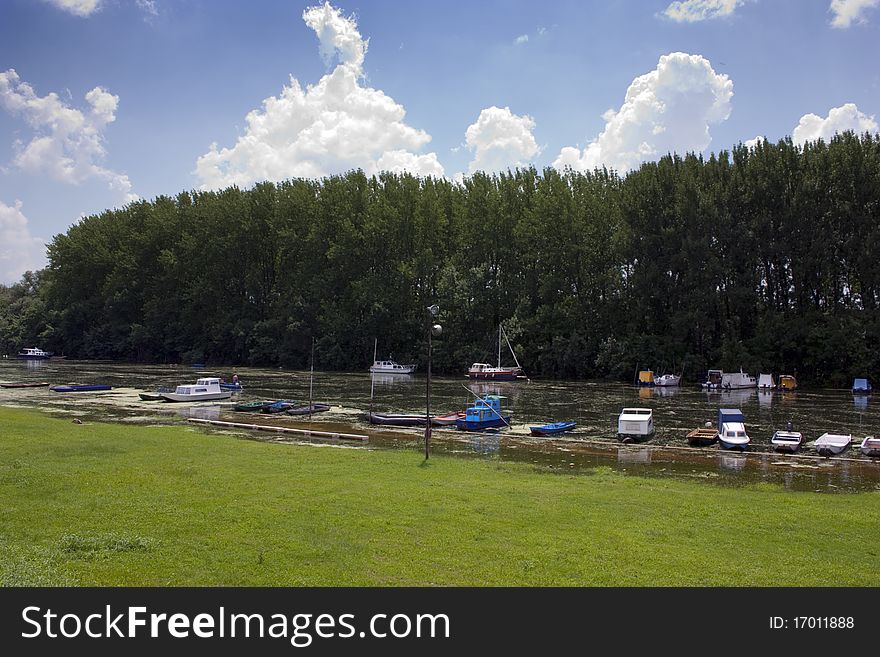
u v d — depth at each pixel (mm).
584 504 19562
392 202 117375
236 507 17578
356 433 41438
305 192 122750
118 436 32000
